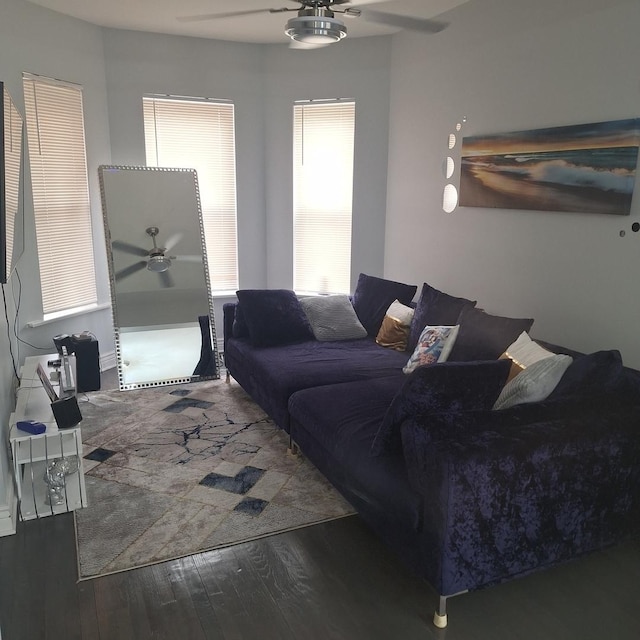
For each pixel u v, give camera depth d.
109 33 4.75
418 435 2.13
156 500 2.97
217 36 4.96
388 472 2.36
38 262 4.37
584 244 3.29
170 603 2.26
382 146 5.12
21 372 3.77
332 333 4.38
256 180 5.49
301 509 2.90
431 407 2.23
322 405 3.07
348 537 2.69
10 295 3.98
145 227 4.86
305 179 5.43
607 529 2.40
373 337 4.50
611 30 3.02
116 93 4.87
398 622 2.17
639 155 2.94
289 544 2.63
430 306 3.95
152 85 4.97
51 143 4.40
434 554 2.10
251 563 2.50
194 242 5.02
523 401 2.45
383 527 2.45
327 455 2.93
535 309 3.68
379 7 4.09
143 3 4.03
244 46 5.18
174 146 5.18
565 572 2.48
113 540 2.64
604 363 2.45
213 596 2.30
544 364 2.47
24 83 4.13
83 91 4.63
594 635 2.11
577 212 3.29
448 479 2.00
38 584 2.36
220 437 3.71
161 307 4.87
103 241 4.99
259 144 5.42
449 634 2.11
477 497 2.05
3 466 2.67
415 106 4.69
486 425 2.17
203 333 4.98
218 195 5.41
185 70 5.05
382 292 4.57
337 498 3.01
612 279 3.14
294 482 3.16
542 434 2.16
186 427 3.86
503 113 3.79
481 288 4.14
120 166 4.81
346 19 4.34
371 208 5.26
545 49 3.43
